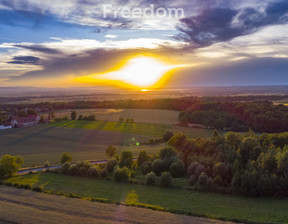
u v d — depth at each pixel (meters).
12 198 30.05
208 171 39.25
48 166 49.12
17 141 79.62
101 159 55.84
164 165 44.22
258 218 25.86
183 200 31.12
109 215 25.39
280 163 36.38
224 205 29.55
